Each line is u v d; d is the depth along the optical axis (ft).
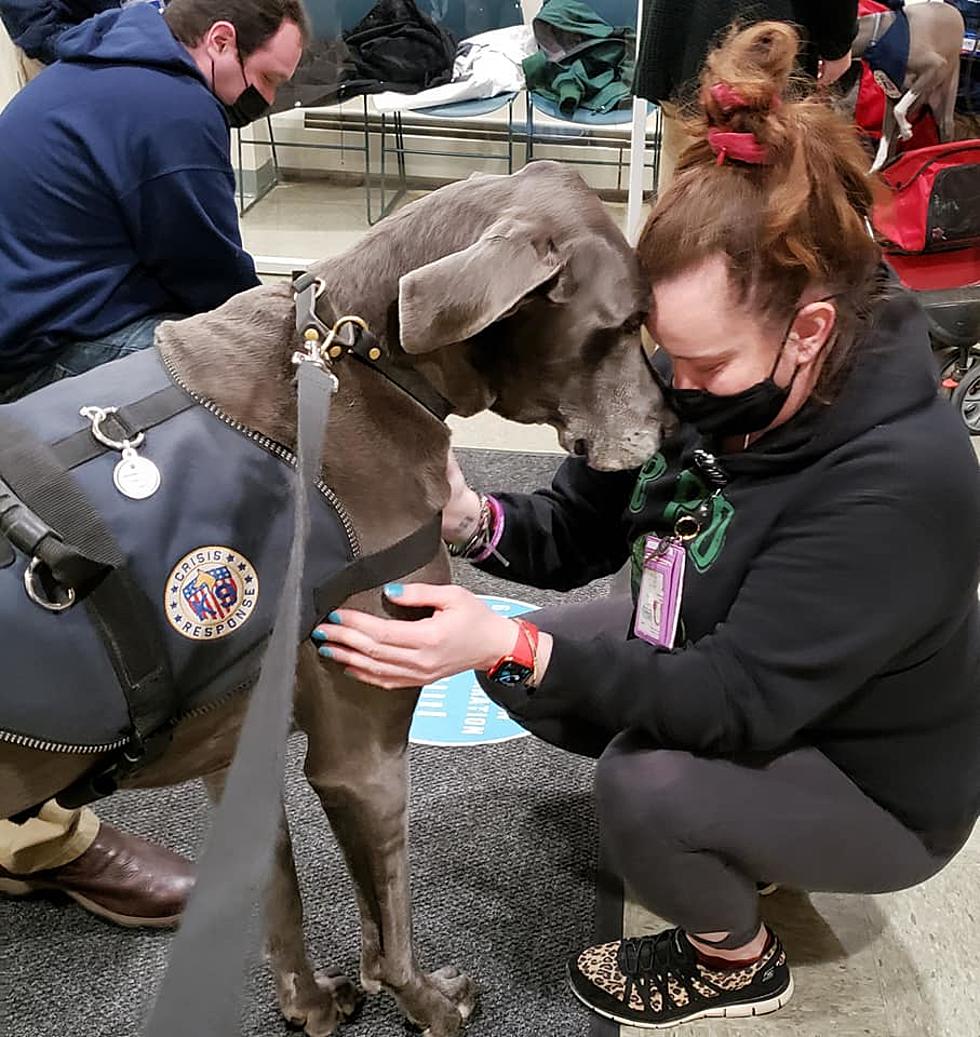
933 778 4.36
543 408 3.85
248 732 2.51
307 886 5.36
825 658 3.85
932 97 8.55
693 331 3.58
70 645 3.09
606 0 12.78
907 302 3.90
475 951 5.06
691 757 4.26
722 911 4.42
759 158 3.45
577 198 3.60
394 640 3.59
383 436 3.60
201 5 6.88
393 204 14.82
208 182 6.52
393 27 12.42
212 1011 2.18
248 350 3.49
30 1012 4.77
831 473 3.83
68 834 5.01
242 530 3.32
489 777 6.06
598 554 5.30
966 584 3.87
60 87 6.44
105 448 3.23
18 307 6.47
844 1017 4.79
